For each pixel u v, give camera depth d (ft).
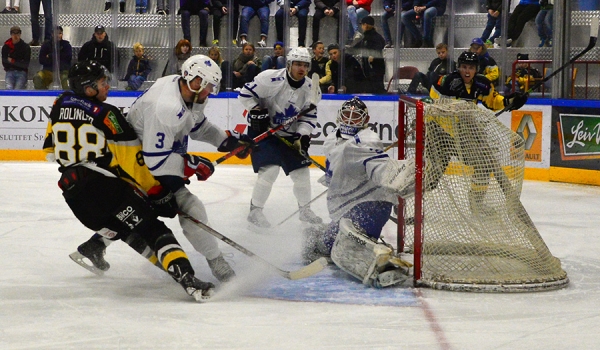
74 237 33.40
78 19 68.95
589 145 52.08
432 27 63.82
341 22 63.67
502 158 25.55
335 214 26.55
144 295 23.47
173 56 66.80
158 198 23.67
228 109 62.95
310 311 21.54
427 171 24.56
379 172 24.71
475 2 65.77
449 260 25.13
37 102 63.57
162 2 69.92
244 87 34.58
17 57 66.33
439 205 25.08
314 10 71.92
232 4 66.33
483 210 25.36
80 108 22.58
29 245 31.58
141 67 66.64
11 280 25.38
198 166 23.81
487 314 21.35
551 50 61.36
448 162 25.09
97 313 21.29
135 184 23.15
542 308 22.06
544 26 61.46
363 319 20.74
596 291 24.22
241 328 19.83
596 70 60.23
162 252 22.53
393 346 18.43
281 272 23.58
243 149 27.61
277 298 23.09
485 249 25.21
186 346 18.30
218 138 26.53
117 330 19.61
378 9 69.26
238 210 40.86
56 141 22.72
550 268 25.21
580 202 45.11
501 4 62.59
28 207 41.68
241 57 64.28
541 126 54.80
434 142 24.54
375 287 24.31
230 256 28.71
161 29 69.62
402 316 21.04
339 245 25.48
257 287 24.43
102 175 22.61
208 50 64.39
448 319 20.80
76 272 26.76
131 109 23.44
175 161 23.04
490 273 24.85
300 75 33.86
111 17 66.80
